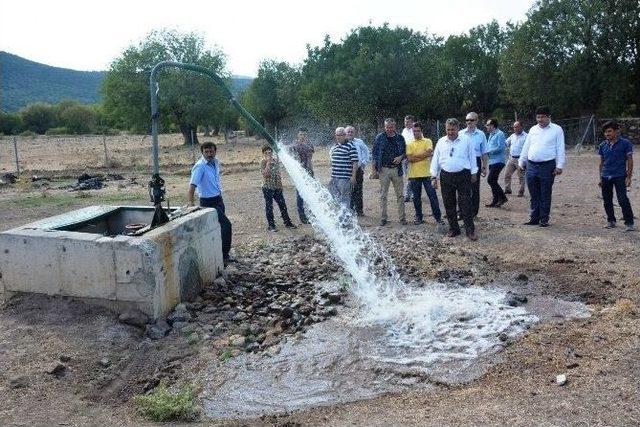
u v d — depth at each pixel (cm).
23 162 3259
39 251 623
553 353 517
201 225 709
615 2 3097
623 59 3153
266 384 500
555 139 989
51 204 1530
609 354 499
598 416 397
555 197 1372
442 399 456
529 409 417
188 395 466
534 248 879
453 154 938
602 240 910
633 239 909
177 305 644
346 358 543
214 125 6128
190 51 5288
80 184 2005
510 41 3594
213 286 725
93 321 594
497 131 1212
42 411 450
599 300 652
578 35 3114
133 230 682
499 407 425
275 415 446
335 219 1089
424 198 1409
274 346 570
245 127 6812
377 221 1138
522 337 562
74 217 745
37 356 528
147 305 599
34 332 573
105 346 558
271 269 826
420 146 1059
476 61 4572
